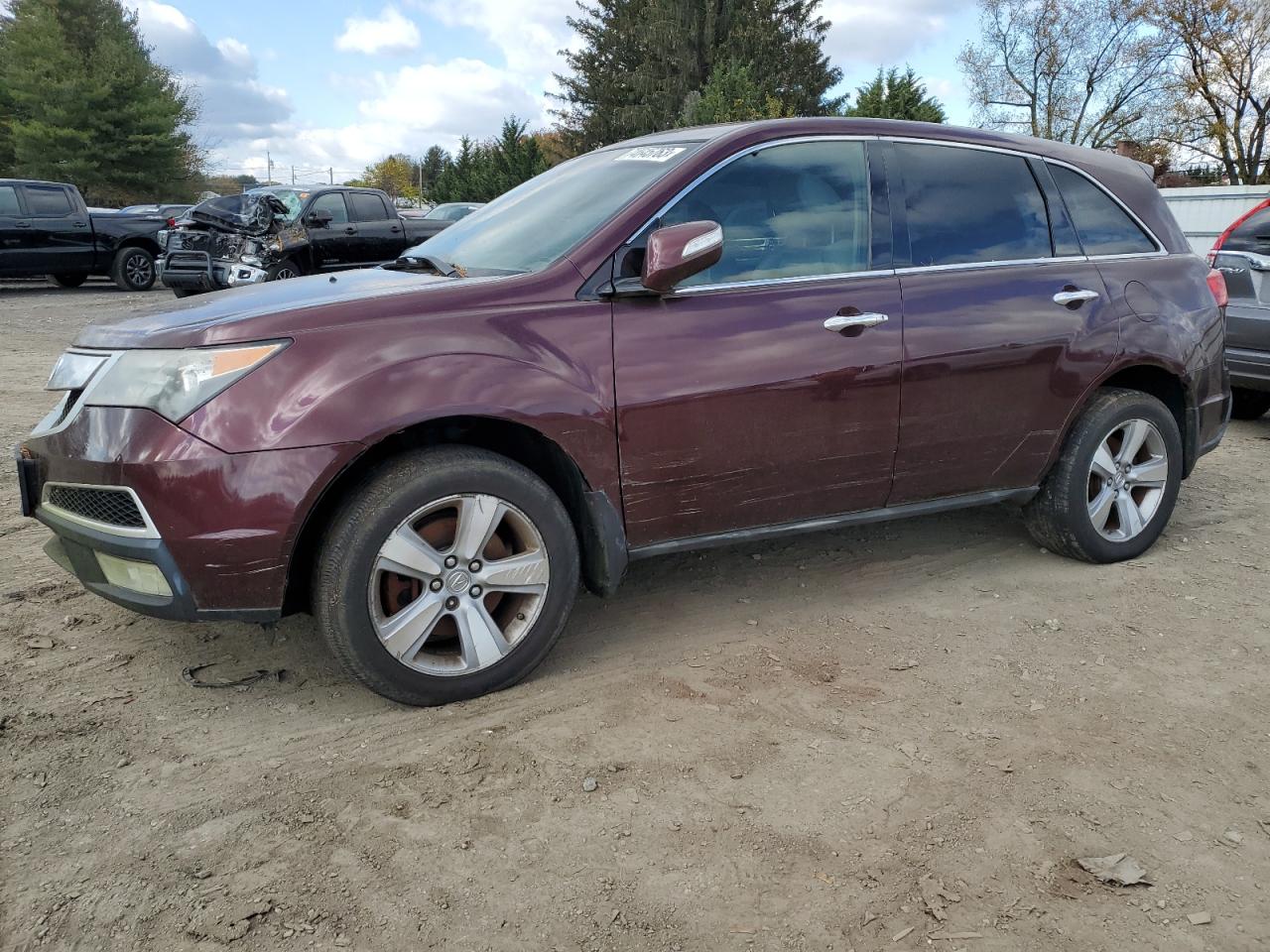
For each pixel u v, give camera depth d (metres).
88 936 2.01
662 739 2.76
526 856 2.27
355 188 14.92
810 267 3.37
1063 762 2.66
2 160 40.41
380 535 2.73
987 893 2.15
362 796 2.49
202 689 3.04
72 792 2.49
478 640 2.93
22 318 12.88
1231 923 2.07
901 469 3.56
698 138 3.44
